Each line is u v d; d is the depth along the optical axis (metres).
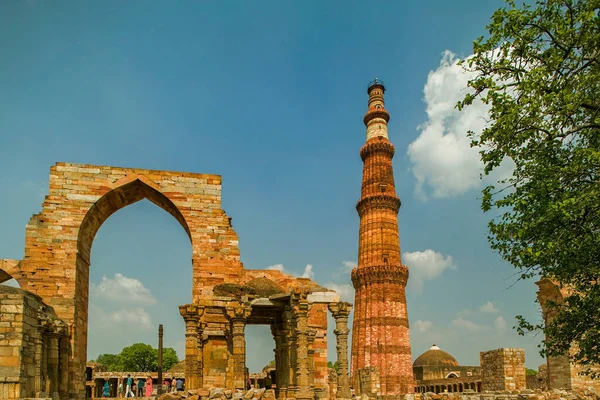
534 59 22.05
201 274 42.09
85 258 43.44
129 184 43.00
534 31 21.64
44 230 40.69
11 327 27.08
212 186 44.12
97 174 42.56
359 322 84.19
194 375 35.97
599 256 20.80
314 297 36.78
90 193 42.12
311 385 41.28
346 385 35.94
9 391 26.17
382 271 83.81
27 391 28.12
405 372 80.75
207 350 41.25
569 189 21.19
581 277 22.50
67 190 41.78
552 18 21.55
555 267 21.97
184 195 43.44
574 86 20.95
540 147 21.73
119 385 73.81
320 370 46.28
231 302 36.25
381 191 89.88
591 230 20.52
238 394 30.95
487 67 22.53
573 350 43.72
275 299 36.69
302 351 34.12
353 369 83.31
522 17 21.45
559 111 20.48
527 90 20.75
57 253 40.50
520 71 22.08
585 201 19.33
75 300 40.22
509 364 46.56
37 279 39.75
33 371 29.33
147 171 43.25
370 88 97.88
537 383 59.94
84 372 42.88
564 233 20.56
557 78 21.30
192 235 42.69
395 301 83.31
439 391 82.25
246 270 44.50
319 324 47.22
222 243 43.03
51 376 34.44
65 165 42.12
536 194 20.72
